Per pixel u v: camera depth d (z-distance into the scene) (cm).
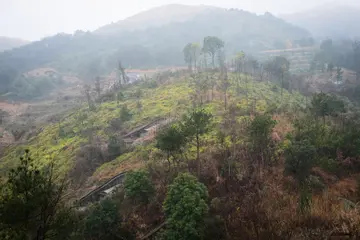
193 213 875
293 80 5344
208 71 4991
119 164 2078
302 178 1117
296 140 1418
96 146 2409
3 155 3234
